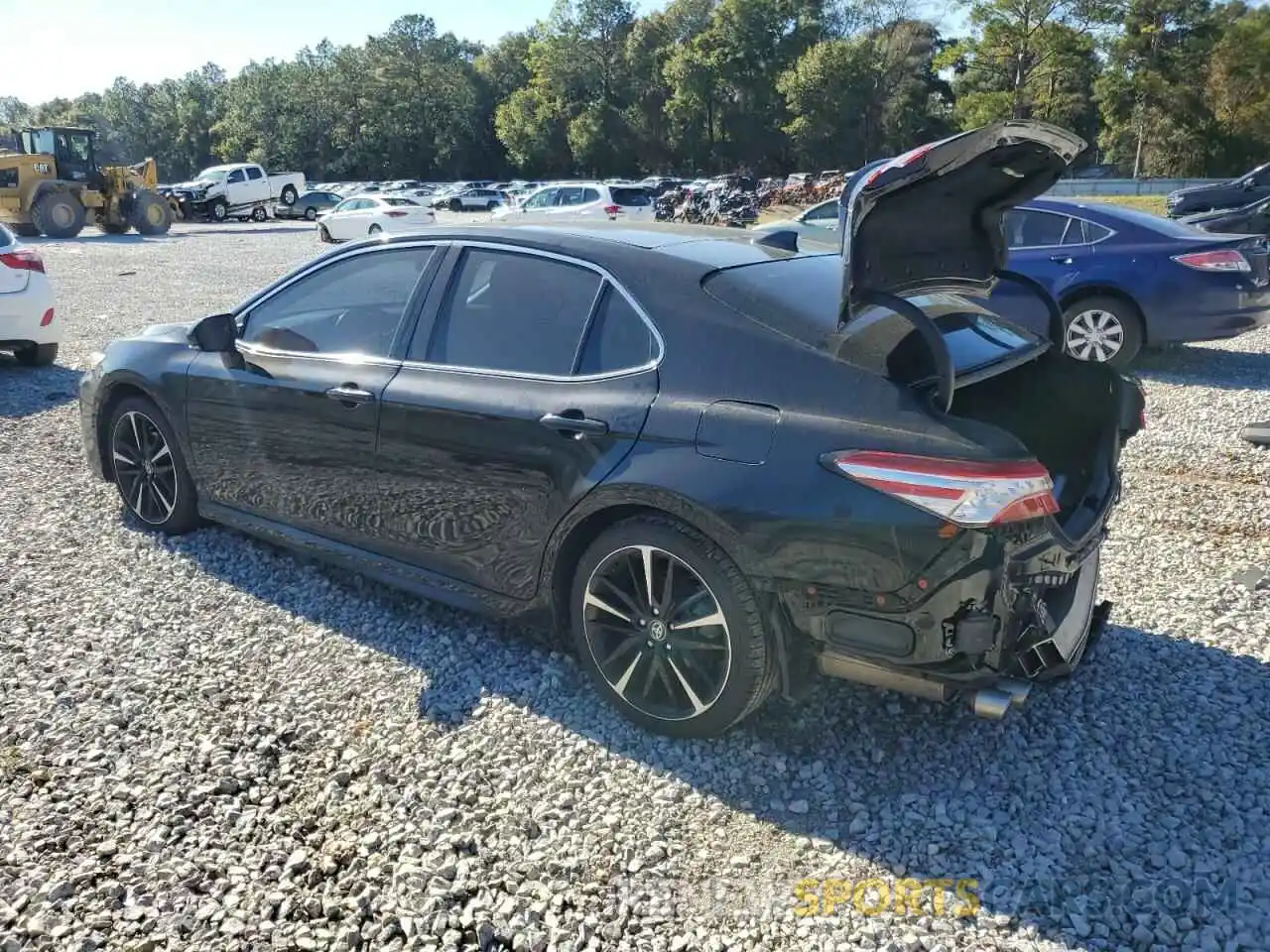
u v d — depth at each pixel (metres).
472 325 3.83
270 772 3.21
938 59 73.38
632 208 26.83
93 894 2.68
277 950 2.51
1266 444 6.82
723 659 3.13
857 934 2.54
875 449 2.81
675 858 2.83
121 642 4.04
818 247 4.02
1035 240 9.23
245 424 4.47
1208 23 70.62
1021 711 3.51
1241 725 3.44
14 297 9.03
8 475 6.18
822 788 3.11
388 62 101.94
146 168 32.56
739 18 89.88
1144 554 4.94
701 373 3.20
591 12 94.75
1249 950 2.47
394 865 2.80
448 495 3.77
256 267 20.23
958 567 2.73
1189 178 72.19
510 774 3.19
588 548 3.40
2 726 3.43
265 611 4.31
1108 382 3.66
